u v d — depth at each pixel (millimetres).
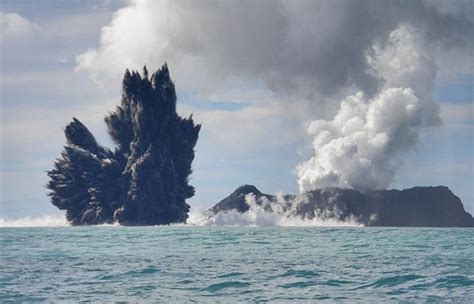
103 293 48375
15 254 84312
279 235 138625
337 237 128875
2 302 44531
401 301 44406
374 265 67688
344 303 44031
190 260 74375
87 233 154625
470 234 141500
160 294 47969
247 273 60688
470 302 43875
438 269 63188
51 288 51031
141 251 89250
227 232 158375
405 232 156000
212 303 44094
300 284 52938
